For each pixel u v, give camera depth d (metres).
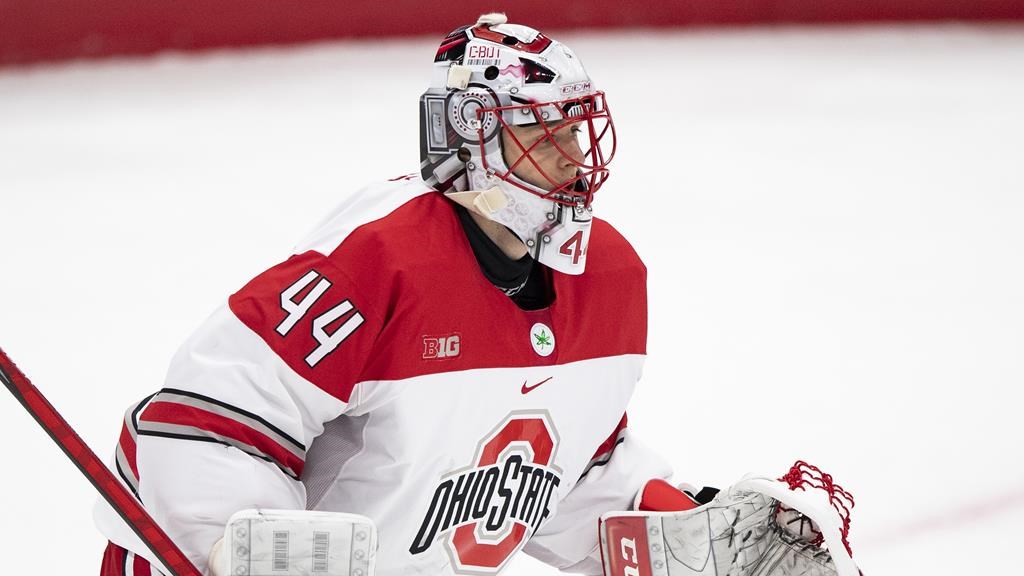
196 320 17.06
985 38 45.09
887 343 16.61
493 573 7.35
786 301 18.69
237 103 35.47
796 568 7.16
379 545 7.03
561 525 8.05
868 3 46.97
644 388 14.63
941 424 13.52
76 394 13.95
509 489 7.12
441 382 6.58
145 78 38.22
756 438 13.04
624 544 7.75
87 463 5.95
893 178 28.45
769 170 29.08
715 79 39.47
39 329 16.55
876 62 41.94
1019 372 15.32
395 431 6.67
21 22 37.84
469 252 6.70
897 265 21.02
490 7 43.81
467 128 6.73
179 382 6.38
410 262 6.44
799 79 39.56
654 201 25.94
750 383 14.86
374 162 28.91
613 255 7.40
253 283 6.56
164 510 6.28
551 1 44.69
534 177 6.74
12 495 11.44
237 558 5.83
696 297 18.84
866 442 12.98
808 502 6.63
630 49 43.66
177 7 40.25
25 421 13.16
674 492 7.72
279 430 6.38
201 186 26.52
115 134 31.73
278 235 22.47
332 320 6.37
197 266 20.19
